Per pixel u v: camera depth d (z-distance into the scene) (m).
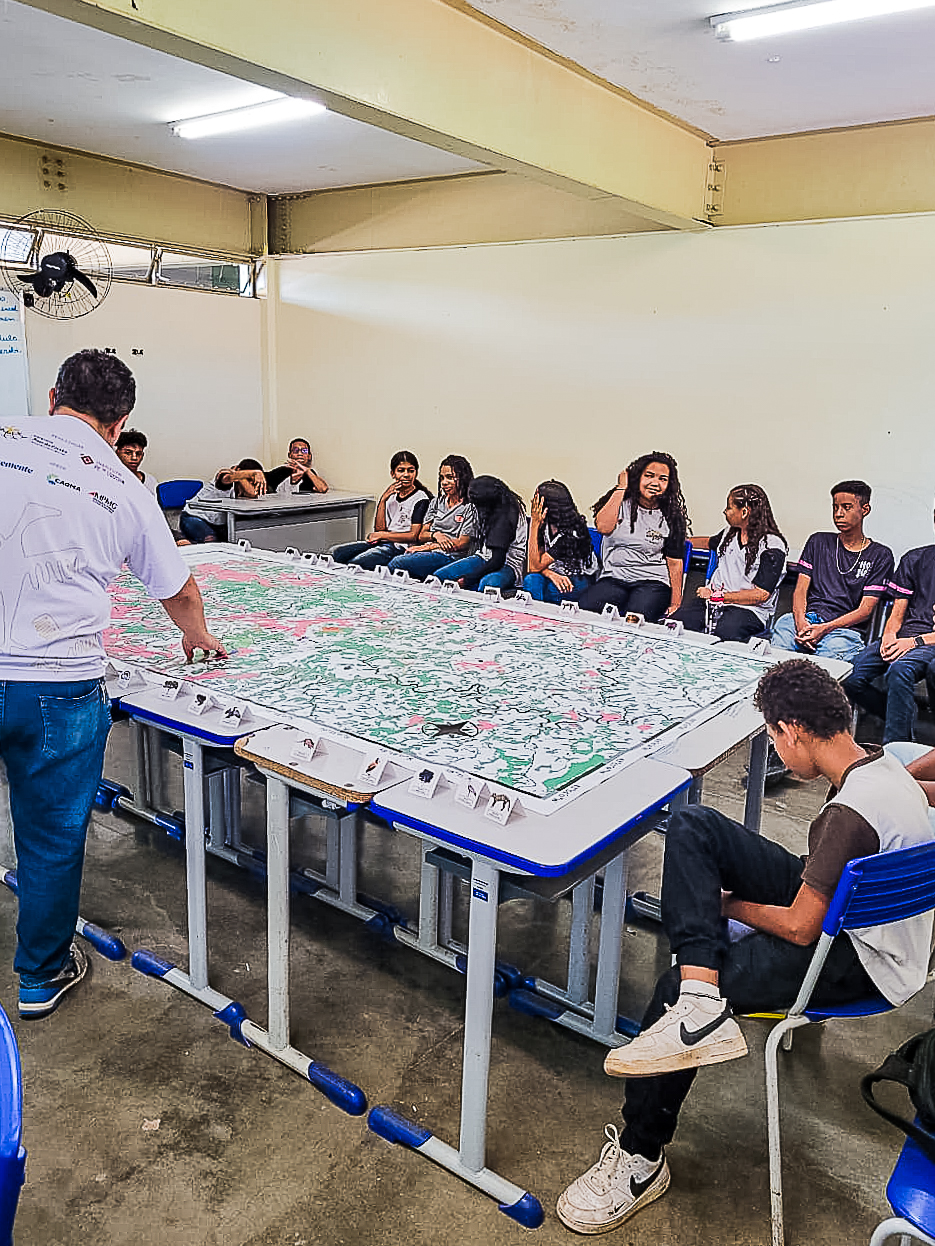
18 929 2.35
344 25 2.91
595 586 4.91
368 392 6.59
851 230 4.59
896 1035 2.41
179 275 6.46
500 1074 2.22
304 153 5.52
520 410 5.86
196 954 2.40
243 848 3.20
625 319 5.35
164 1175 1.89
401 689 2.49
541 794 1.88
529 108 3.65
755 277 4.89
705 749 2.14
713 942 1.73
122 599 3.37
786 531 5.03
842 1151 2.01
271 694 2.42
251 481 6.50
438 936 2.67
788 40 3.49
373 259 6.38
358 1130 2.03
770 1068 1.71
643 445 5.41
